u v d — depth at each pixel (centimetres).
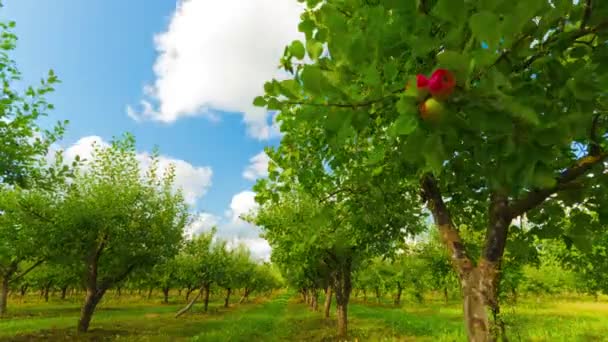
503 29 117
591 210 282
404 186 595
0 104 762
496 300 299
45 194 1725
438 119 132
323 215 334
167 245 2012
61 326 2033
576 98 172
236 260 4819
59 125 909
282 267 2598
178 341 1695
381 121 266
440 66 125
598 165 245
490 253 310
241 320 2681
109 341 1617
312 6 243
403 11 157
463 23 134
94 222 1697
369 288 5466
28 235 1691
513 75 177
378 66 181
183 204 2150
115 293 6259
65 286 4450
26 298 5194
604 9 161
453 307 3775
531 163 168
